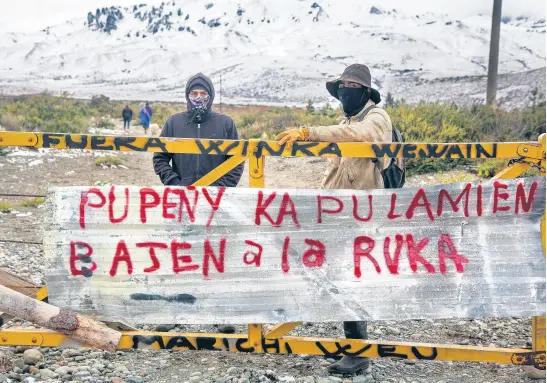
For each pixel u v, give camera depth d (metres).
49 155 16.14
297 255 3.72
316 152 3.71
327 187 4.18
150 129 31.95
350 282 3.73
